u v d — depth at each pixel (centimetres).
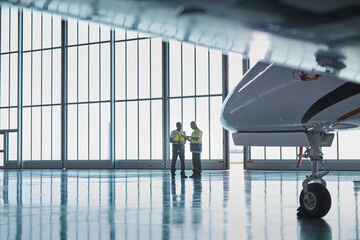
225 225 475
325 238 394
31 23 2881
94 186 1141
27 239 397
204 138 2441
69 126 2741
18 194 902
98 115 2669
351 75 162
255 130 529
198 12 99
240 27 108
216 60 2427
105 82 2662
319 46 121
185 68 2491
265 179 1427
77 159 2708
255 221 504
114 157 2623
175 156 1520
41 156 2811
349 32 105
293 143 532
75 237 407
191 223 491
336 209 614
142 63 2591
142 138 2573
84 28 2722
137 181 1358
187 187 1082
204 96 2445
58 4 99
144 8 100
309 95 456
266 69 494
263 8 94
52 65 2805
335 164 2128
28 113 2867
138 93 2592
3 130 2917
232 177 1583
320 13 94
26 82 2883
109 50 2658
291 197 802
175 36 122
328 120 464
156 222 500
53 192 951
